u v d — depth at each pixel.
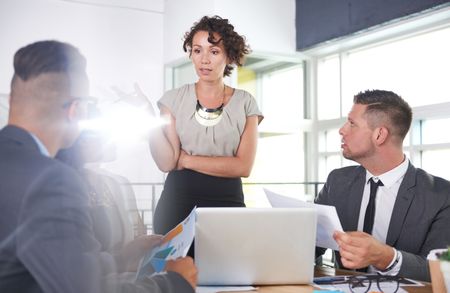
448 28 3.54
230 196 1.75
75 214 0.65
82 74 0.70
